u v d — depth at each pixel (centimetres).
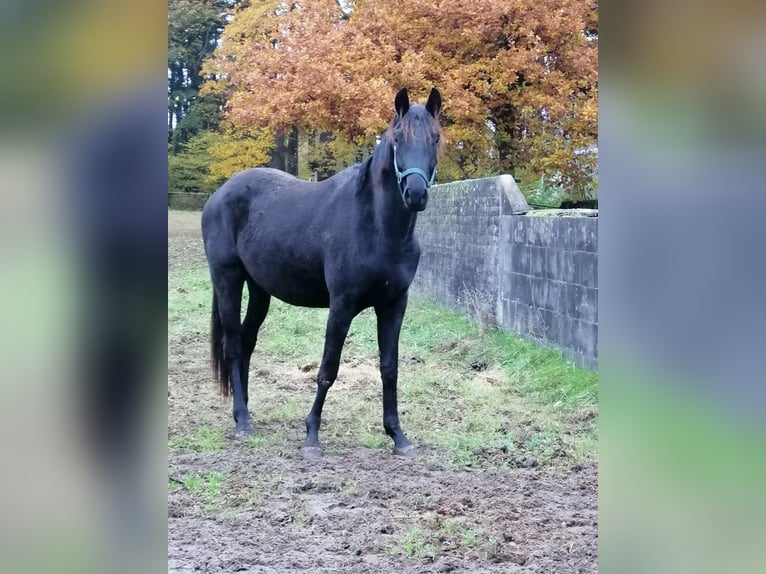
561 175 1308
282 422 550
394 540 333
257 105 1294
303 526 351
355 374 704
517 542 331
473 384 661
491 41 1234
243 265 533
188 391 646
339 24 1356
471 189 934
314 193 493
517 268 790
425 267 1166
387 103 1171
